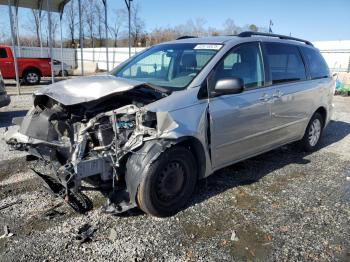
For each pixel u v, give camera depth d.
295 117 5.05
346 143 6.57
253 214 3.55
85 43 42.47
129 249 2.89
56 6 18.50
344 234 3.25
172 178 3.38
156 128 3.23
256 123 4.23
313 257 2.88
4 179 4.20
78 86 3.47
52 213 3.40
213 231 3.21
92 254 2.80
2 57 16.41
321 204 3.85
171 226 3.26
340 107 11.46
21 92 13.38
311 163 5.25
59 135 3.26
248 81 4.16
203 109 3.55
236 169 4.84
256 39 4.48
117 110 3.23
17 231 3.08
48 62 17.66
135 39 40.38
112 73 4.62
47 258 2.73
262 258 2.84
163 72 4.16
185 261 2.77
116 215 3.41
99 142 3.17
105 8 16.11
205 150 3.63
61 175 3.05
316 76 5.59
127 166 3.24
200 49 4.10
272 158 5.43
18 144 3.36
